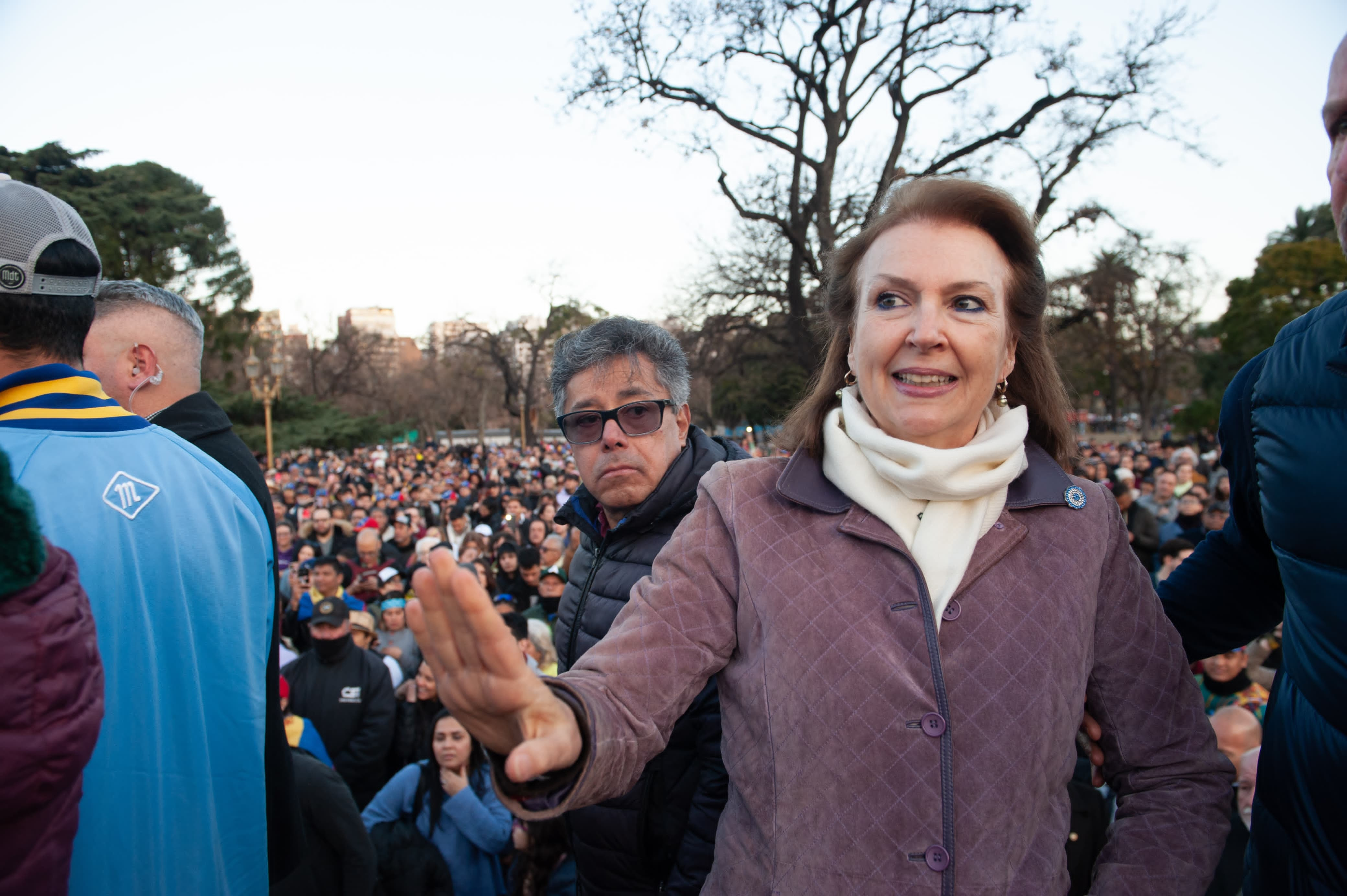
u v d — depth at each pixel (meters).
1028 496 1.23
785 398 22.38
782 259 17.39
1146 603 1.28
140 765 1.23
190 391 1.90
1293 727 1.28
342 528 9.62
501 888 3.23
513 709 0.84
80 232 1.35
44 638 0.91
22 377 1.28
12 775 0.88
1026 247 1.29
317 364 50.78
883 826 1.05
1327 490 1.17
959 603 1.14
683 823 1.79
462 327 44.81
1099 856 1.27
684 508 1.98
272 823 1.65
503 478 20.73
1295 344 1.30
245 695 1.42
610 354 2.05
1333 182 1.16
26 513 0.93
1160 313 37.50
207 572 1.38
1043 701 1.10
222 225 35.97
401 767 4.28
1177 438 38.22
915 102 15.12
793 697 1.12
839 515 1.24
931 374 1.19
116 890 1.20
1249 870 1.42
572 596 2.17
